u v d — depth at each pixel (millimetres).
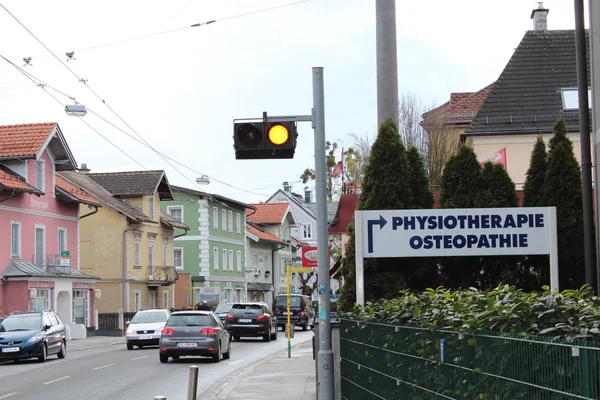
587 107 13117
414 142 36094
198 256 73188
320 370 11430
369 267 15141
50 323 30469
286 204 98188
